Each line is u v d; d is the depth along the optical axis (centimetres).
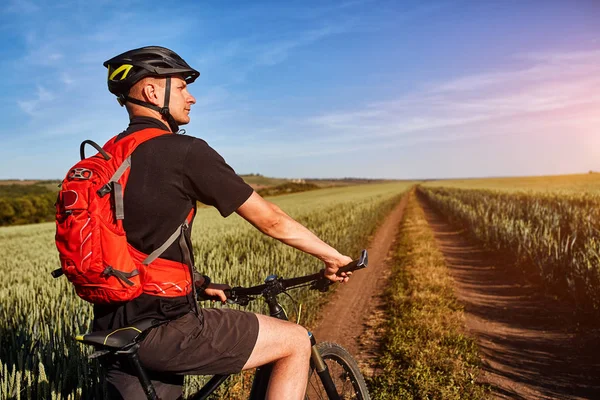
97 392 238
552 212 1144
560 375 395
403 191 6956
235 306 448
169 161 138
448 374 388
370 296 714
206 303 417
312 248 162
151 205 135
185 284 144
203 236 1077
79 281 129
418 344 454
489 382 385
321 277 188
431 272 811
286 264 636
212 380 175
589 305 550
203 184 141
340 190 8050
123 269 128
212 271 532
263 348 159
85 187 129
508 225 1051
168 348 141
